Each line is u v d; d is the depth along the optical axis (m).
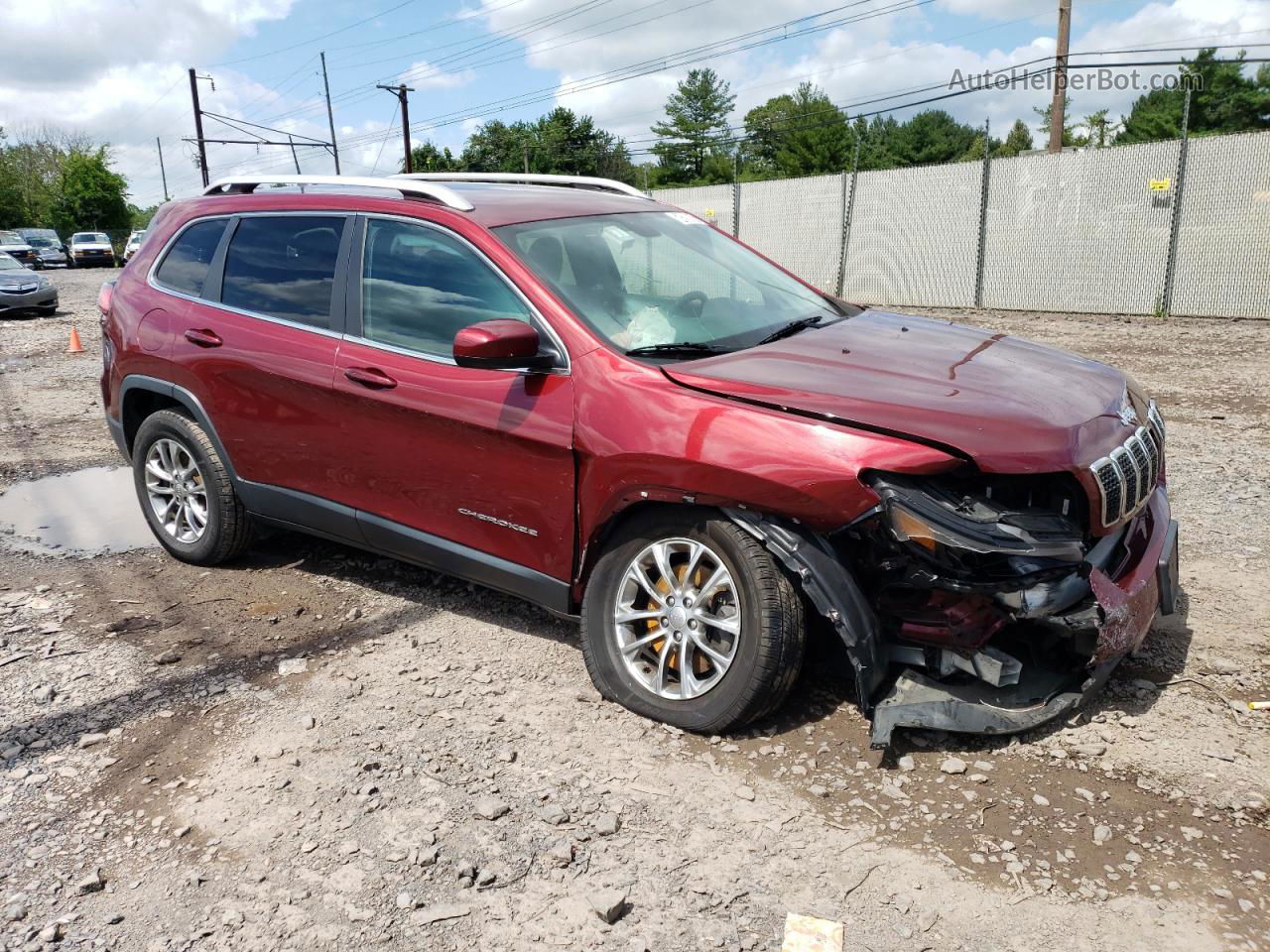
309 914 2.60
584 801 3.04
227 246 4.76
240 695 3.74
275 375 4.36
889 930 2.49
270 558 5.18
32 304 19.59
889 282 19.44
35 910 2.64
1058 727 3.35
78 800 3.12
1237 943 2.41
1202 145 14.79
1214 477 6.26
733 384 3.28
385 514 4.17
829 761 3.20
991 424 3.02
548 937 2.49
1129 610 3.17
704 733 3.34
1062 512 3.14
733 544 3.17
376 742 3.39
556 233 4.02
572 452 3.49
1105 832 2.81
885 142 84.12
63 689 3.82
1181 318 15.20
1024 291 17.39
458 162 79.06
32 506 6.30
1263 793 2.97
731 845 2.82
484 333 3.35
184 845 2.89
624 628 3.54
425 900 2.64
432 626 4.30
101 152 81.25
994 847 2.78
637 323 3.72
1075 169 16.30
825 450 3.01
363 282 4.18
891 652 3.21
